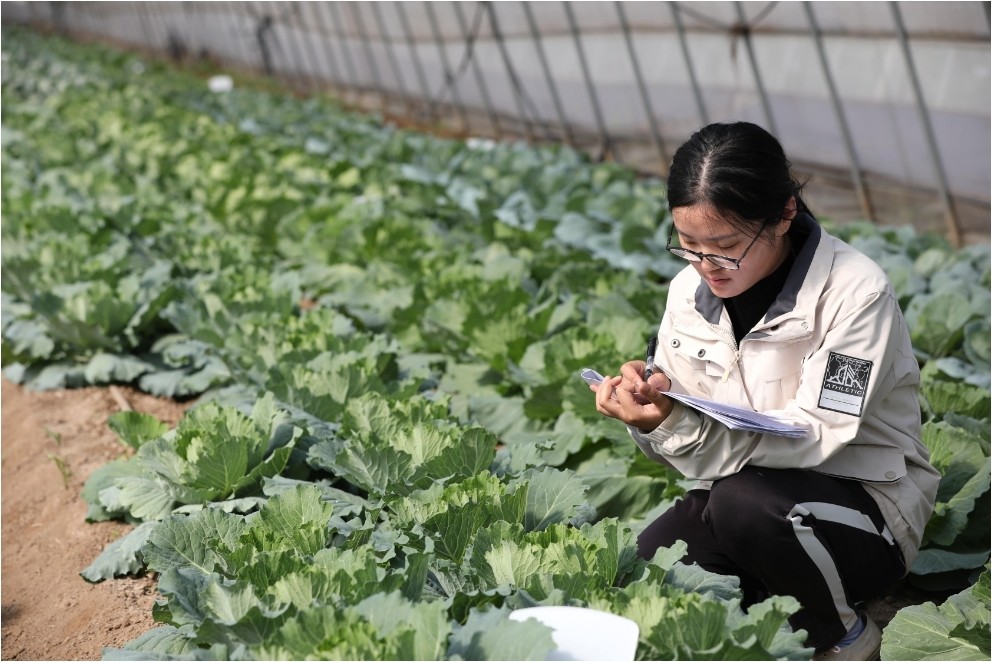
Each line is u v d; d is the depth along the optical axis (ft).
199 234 31.17
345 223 29.37
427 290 22.44
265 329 19.79
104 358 22.50
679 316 12.35
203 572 11.66
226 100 73.56
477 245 29.71
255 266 26.99
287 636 9.25
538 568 10.67
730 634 9.48
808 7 33.83
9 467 20.10
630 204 33.63
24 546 17.01
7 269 25.76
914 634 11.28
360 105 81.15
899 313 11.35
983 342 19.26
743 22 37.32
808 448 11.01
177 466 14.52
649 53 43.52
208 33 111.24
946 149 32.42
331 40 79.15
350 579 10.31
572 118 52.19
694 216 10.55
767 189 10.39
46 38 142.51
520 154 44.78
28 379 23.07
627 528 11.27
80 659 13.07
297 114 64.54
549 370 17.38
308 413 16.42
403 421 15.11
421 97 69.46
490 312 19.99
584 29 46.73
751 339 11.64
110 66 102.01
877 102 34.01
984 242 32.63
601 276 23.48
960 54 30.30
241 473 14.44
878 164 35.55
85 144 48.96
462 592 10.44
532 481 12.63
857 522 11.17
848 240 29.30
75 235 29.01
